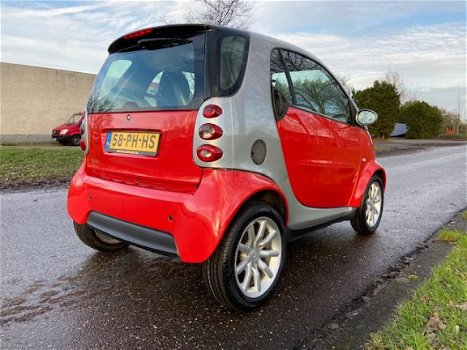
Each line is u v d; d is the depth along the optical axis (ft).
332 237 15.12
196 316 8.82
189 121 8.45
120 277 10.82
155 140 9.03
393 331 7.86
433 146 81.35
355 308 9.38
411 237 15.23
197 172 8.38
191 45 8.93
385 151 64.03
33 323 8.40
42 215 16.88
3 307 9.05
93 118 10.82
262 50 9.78
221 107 8.30
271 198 9.78
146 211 8.89
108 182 10.08
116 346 7.66
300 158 10.53
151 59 9.68
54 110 83.76
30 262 11.69
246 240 9.09
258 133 9.00
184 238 8.20
